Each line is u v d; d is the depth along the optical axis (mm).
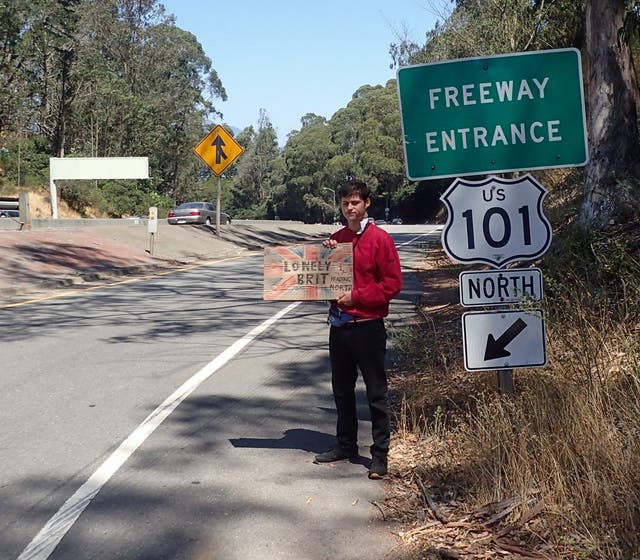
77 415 7062
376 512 4852
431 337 9148
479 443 5152
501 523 4453
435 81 5344
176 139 76250
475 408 6086
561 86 5309
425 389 7016
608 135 9516
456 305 12211
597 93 9625
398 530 4578
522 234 5340
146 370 8906
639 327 6594
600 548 3922
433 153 5344
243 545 4418
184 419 6953
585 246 8570
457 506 4805
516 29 19406
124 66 69688
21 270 18922
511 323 5352
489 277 5379
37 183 51719
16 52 49094
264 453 6012
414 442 6023
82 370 8891
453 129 5340
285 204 104125
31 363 9258
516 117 5324
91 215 53781
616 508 4094
